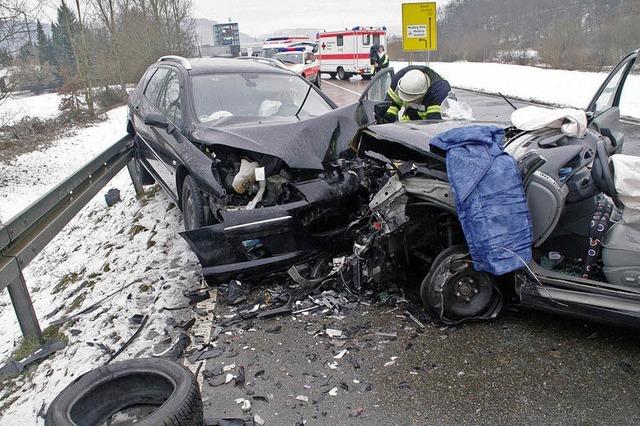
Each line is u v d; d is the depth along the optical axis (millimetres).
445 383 3141
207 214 4930
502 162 3389
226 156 4828
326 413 2947
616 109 5125
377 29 32750
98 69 28188
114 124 23062
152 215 7094
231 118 5375
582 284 3355
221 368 3414
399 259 4203
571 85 20016
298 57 25844
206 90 5859
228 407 3035
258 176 4449
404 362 3365
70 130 21422
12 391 3766
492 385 3100
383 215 3951
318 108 6086
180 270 4980
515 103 15961
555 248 3625
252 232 4176
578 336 3553
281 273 4367
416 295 4184
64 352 4074
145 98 7309
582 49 30312
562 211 3479
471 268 3689
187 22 39781
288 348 3598
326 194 4383
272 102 5898
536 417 2830
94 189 6324
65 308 5227
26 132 19781
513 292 3873
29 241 4395
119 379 2730
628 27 28703
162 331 3934
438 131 4031
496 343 3518
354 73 32938
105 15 27266
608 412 2840
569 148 3492
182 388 2557
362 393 3098
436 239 4145
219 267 4223
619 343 3449
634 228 3271
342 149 4871
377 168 4668
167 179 6047
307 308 4090
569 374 3160
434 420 2848
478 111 14516
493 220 3303
